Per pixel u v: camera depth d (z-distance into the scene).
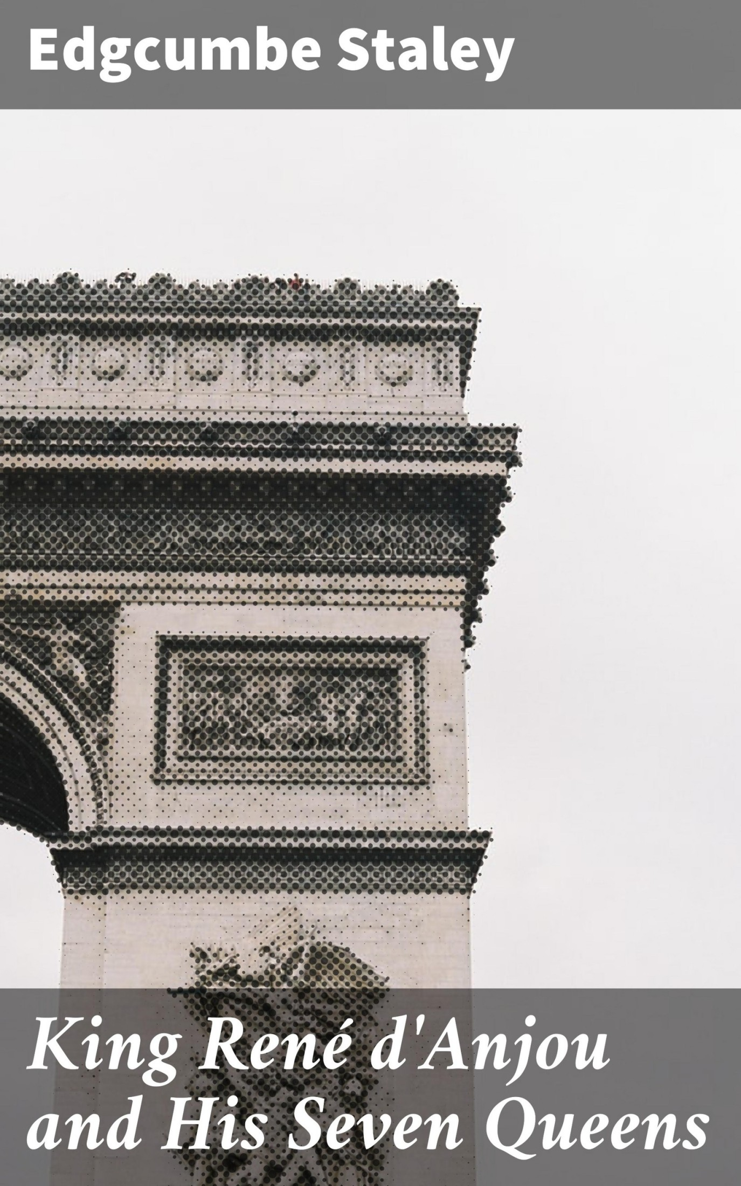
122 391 95.00
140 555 92.88
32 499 93.50
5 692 90.75
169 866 88.31
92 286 96.38
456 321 96.69
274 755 90.25
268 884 88.25
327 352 96.12
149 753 90.12
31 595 92.06
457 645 92.38
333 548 93.44
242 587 92.62
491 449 94.38
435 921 88.00
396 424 94.31
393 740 90.94
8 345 95.50
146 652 91.56
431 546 93.81
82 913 88.06
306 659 91.81
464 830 89.31
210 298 96.38
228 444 93.69
